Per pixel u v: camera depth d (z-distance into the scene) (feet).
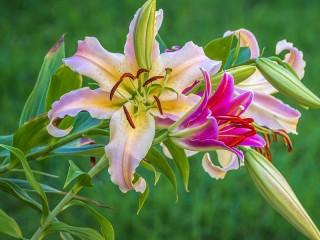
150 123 2.88
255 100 3.21
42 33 11.45
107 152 2.81
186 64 2.93
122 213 8.22
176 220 8.23
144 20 2.81
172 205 8.34
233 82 2.79
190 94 2.93
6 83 10.21
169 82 2.92
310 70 10.90
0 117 9.49
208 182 8.62
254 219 8.26
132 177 2.81
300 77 3.43
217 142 2.77
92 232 3.16
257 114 3.21
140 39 2.84
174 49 3.17
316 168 9.09
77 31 11.49
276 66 3.01
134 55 2.88
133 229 8.15
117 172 2.80
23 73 10.44
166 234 8.13
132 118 2.88
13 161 3.29
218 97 2.80
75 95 2.82
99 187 8.36
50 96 3.24
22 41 11.28
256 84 3.32
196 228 8.10
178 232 8.16
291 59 3.42
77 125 3.39
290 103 9.96
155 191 8.46
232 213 8.25
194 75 2.91
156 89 2.93
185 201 8.44
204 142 2.79
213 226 8.21
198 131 2.79
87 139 3.46
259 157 3.04
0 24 11.65
